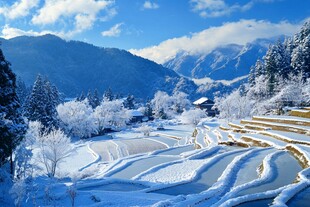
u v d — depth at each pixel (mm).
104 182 24172
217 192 18016
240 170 23891
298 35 84000
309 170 19641
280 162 24594
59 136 34625
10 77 22062
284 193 15516
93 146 62438
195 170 25719
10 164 23203
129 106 152625
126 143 66312
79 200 17672
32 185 20125
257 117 51344
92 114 90375
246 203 15102
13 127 21094
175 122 115000
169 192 20547
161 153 43781
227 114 90750
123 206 15930
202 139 55156
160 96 144750
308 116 43312
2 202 16938
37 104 69438
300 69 69688
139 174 28047
